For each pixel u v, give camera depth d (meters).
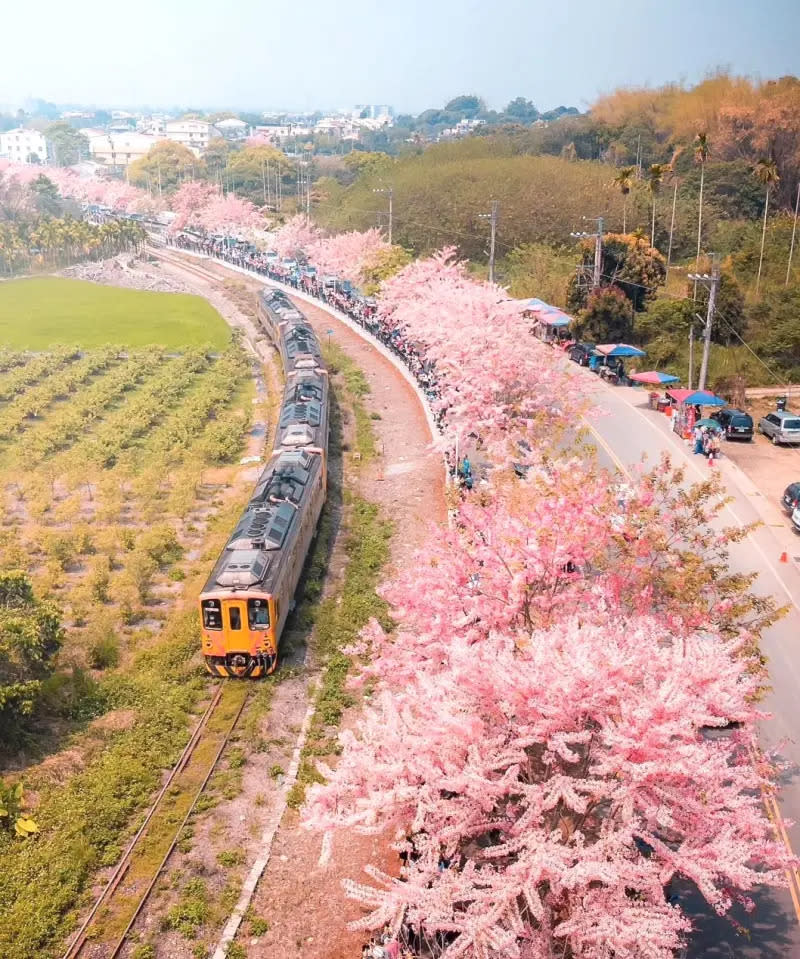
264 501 36.81
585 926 17.02
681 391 55.31
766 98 107.25
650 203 95.75
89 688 29.97
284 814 25.09
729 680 19.39
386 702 20.34
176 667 31.75
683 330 67.94
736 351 67.38
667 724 17.23
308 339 67.88
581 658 18.03
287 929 21.50
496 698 19.05
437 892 17.30
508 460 32.69
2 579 30.12
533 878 16.53
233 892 22.36
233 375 71.25
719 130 109.38
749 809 18.83
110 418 60.38
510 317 52.84
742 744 23.88
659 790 17.64
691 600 24.89
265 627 30.55
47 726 28.47
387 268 86.75
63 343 82.75
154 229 161.62
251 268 119.00
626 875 17.09
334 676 31.53
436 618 24.83
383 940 19.92
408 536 42.53
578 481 26.92
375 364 72.94
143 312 98.62
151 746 27.62
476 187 102.81
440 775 18.42
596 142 138.62
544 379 49.16
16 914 21.22
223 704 29.88
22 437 56.22
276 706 29.92
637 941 16.66
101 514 44.75
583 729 18.77
